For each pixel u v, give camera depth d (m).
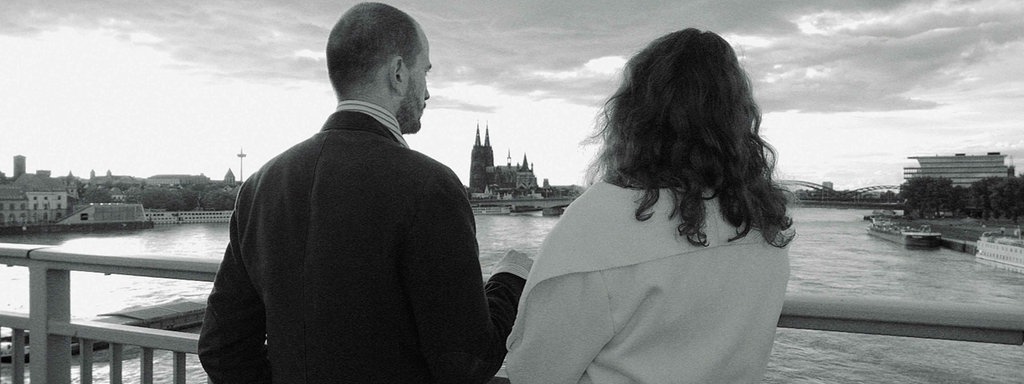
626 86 1.54
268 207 1.69
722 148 1.35
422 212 1.54
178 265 2.64
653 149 1.39
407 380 1.62
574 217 1.37
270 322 1.66
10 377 3.27
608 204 1.36
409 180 1.57
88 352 3.01
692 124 1.36
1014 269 44.75
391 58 1.75
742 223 1.34
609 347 1.36
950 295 34.75
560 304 1.32
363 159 1.61
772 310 1.36
